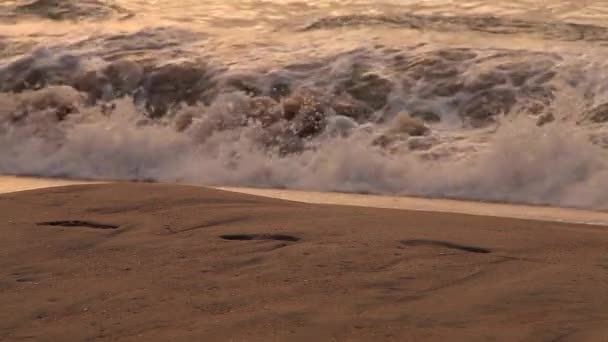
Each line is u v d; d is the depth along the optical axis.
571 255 7.22
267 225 8.06
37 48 16.86
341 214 8.57
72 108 15.35
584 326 5.51
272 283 6.46
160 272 6.80
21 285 6.61
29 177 13.92
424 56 15.17
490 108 13.75
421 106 14.01
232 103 14.57
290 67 15.29
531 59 14.75
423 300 6.03
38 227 8.18
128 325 5.72
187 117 14.62
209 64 15.70
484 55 15.05
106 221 8.37
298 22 17.88
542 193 11.51
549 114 13.30
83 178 13.81
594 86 13.81
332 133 13.71
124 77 15.76
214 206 8.84
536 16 17.53
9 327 5.76
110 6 19.47
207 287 6.42
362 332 5.47
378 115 13.98
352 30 17.08
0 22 18.78
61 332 5.63
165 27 17.56
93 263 7.11
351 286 6.35
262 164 13.30
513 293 6.14
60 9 19.41
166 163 13.85
